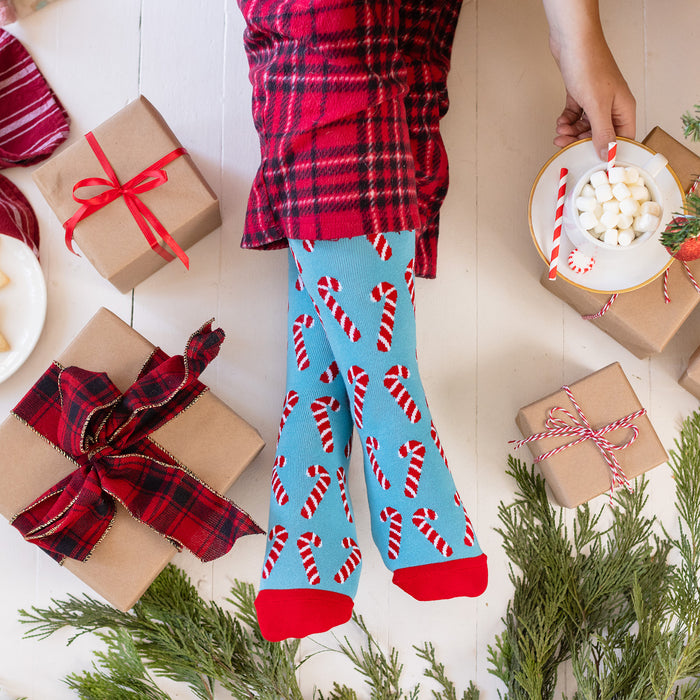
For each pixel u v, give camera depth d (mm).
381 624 1158
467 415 1195
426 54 1090
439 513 1011
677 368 1212
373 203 916
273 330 1189
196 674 1082
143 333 1174
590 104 1029
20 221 1132
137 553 1007
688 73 1235
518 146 1226
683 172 1104
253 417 1171
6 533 1134
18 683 1119
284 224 950
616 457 1104
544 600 1132
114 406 980
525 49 1230
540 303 1214
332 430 1070
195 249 1185
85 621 1088
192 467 1026
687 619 1092
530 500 1160
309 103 902
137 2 1205
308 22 873
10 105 1174
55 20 1195
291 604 983
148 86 1204
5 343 1107
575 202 1011
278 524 1030
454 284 1211
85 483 963
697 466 1150
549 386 1207
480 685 1163
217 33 1215
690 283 1094
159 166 1028
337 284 962
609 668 1135
